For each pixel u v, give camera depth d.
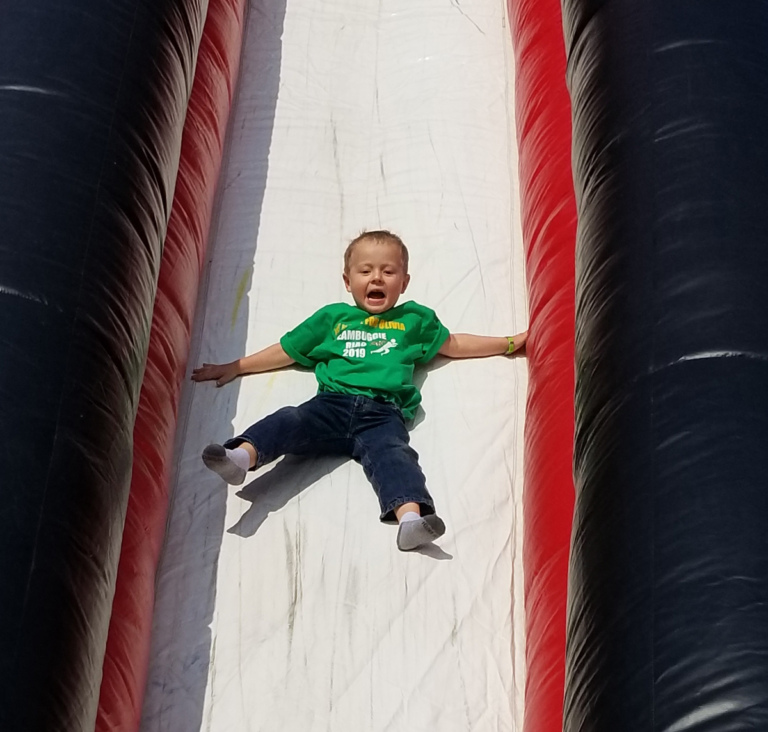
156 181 2.96
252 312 3.42
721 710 1.96
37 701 2.11
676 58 2.99
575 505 2.50
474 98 4.04
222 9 3.92
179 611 2.79
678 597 2.12
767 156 2.77
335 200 3.75
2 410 2.33
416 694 2.66
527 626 2.67
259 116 3.99
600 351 2.61
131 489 2.73
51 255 2.56
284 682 2.68
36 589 2.20
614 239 2.76
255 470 3.04
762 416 2.31
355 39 4.28
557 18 3.84
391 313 3.20
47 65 2.84
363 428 3.04
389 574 2.85
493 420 3.16
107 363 2.56
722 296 2.51
